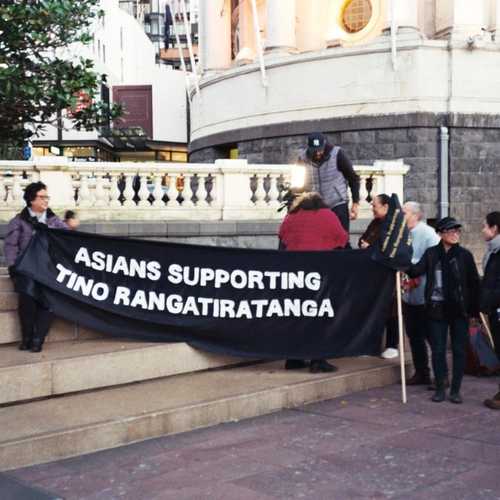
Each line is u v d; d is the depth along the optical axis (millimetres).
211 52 27297
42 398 6414
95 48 41875
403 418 6633
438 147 19219
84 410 6098
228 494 4785
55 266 7078
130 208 13445
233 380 7215
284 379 7293
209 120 24328
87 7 12859
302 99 20656
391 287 7945
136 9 78188
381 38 19594
